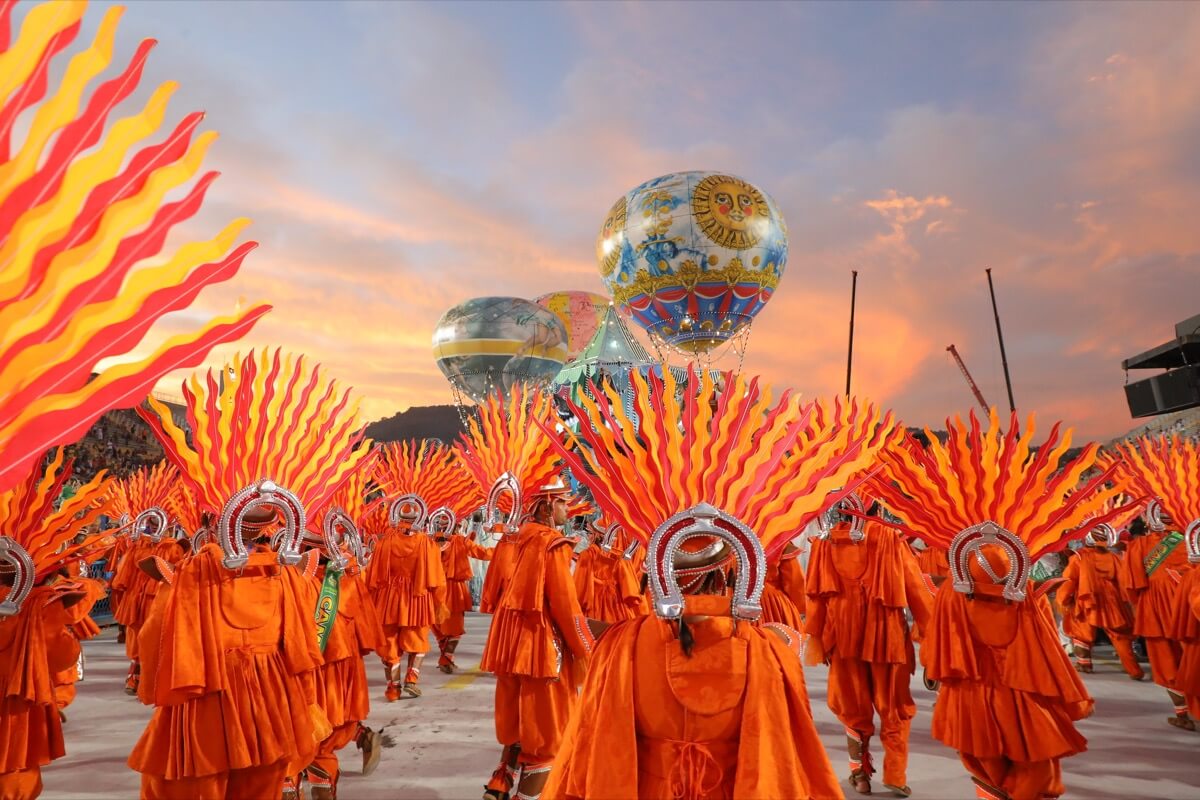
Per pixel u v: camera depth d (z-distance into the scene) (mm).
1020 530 4020
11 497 4000
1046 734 3709
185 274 1089
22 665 4070
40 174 989
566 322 21125
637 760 1975
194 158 1095
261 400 3719
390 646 7766
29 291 976
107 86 1044
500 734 4809
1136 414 18828
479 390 14664
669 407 2414
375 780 5316
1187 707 6594
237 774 3369
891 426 4250
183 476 3561
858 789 5188
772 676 1957
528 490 5184
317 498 3811
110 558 11445
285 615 3547
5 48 967
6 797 4086
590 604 6684
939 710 4074
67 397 1000
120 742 6402
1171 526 7254
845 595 5375
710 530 2045
